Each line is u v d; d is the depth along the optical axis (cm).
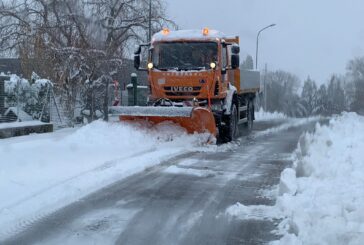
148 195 771
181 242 560
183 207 704
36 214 661
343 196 684
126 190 801
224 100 1478
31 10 2358
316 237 532
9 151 1105
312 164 873
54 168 944
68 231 597
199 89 1372
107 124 1304
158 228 610
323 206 637
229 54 1504
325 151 1058
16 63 2405
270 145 1433
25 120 1584
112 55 2223
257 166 1037
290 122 2719
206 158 1132
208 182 870
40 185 805
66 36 2197
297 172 848
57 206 700
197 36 1393
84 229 604
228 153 1230
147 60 1458
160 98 1396
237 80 1659
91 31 2220
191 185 844
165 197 760
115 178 883
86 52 2016
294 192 734
